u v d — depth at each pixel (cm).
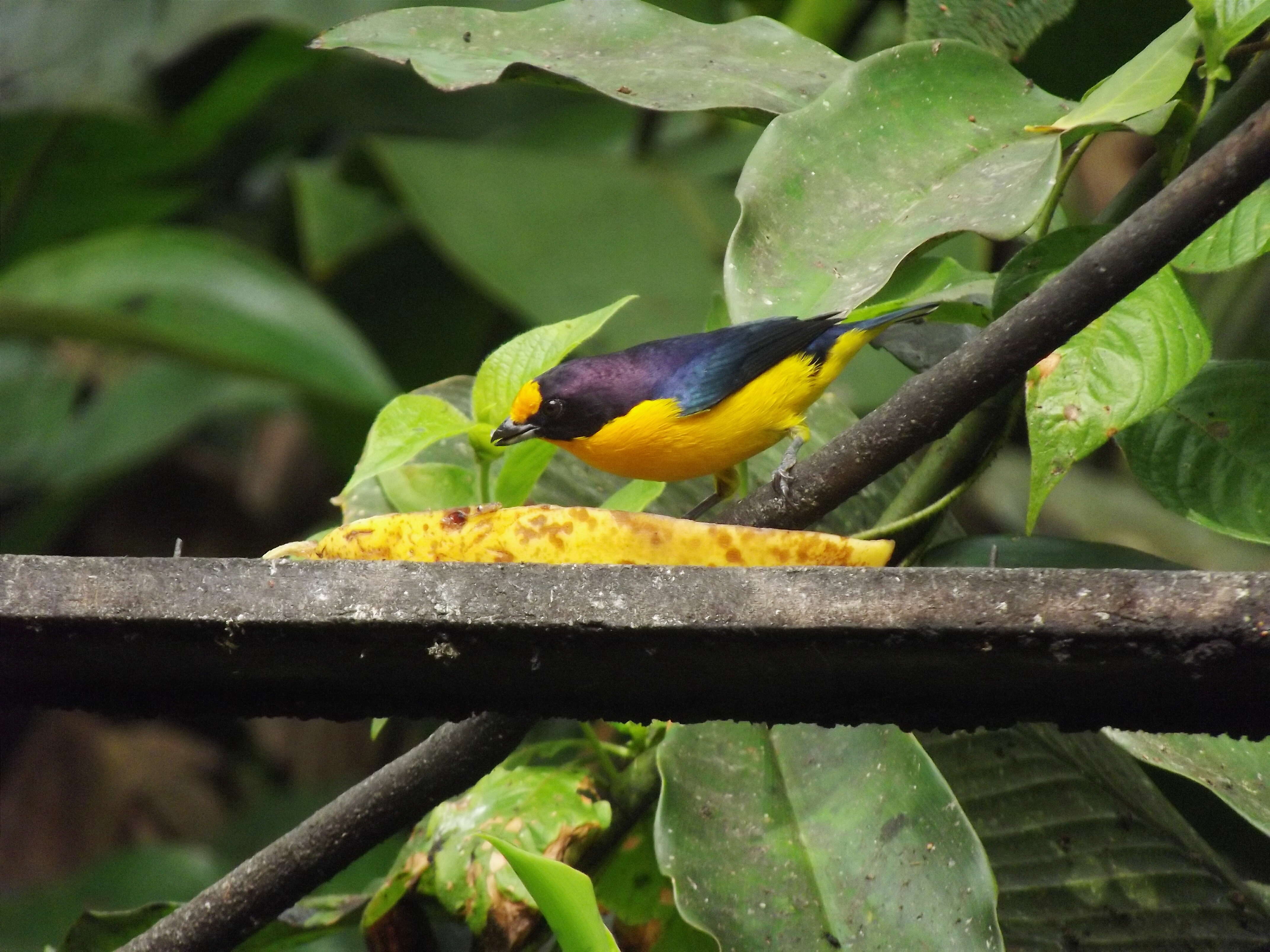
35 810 1403
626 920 514
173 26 1238
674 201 1159
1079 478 1361
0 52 1266
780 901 422
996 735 518
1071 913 487
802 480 388
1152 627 274
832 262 398
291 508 1571
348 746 1427
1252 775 450
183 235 1211
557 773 486
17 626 313
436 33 504
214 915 414
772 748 458
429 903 491
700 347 580
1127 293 343
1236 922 479
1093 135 441
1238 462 470
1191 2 399
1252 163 318
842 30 972
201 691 327
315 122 1471
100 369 1479
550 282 1103
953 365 362
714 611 295
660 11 522
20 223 1357
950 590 285
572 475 601
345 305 1382
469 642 306
